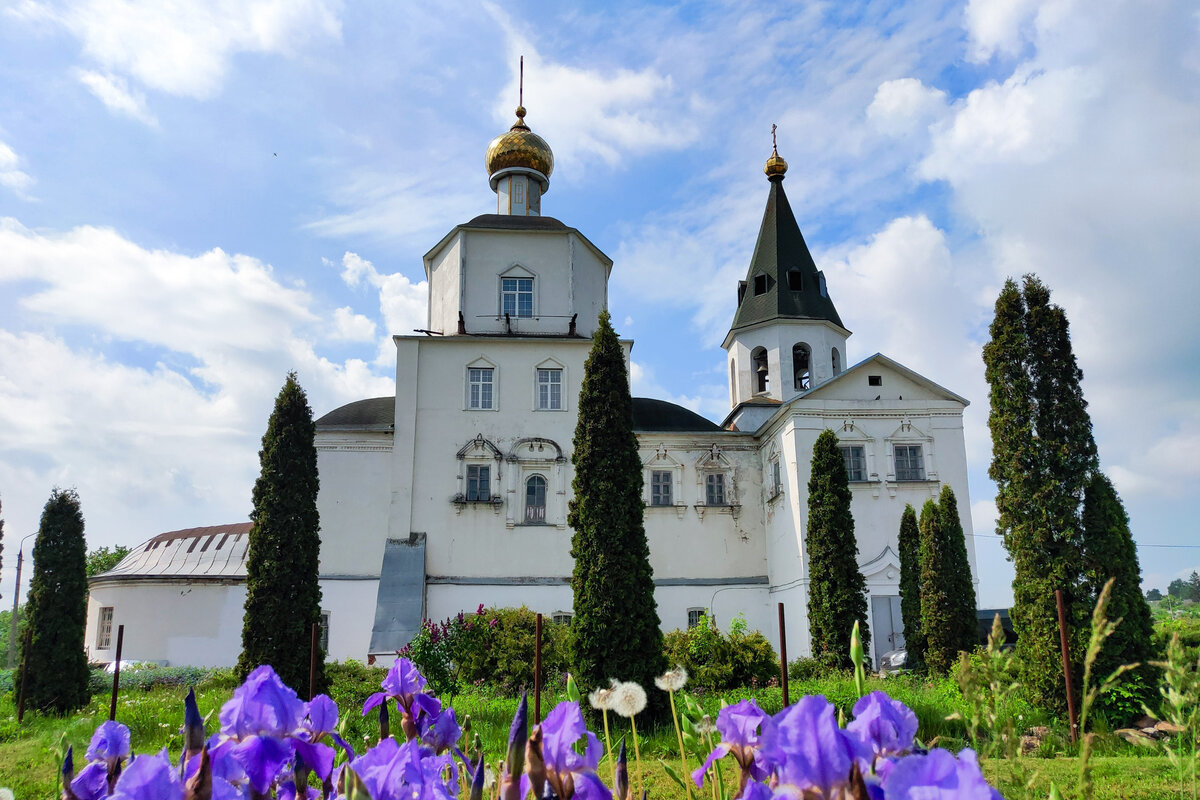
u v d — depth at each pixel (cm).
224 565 3347
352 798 193
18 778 1009
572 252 3322
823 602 2256
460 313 3222
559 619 2917
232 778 237
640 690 372
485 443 3067
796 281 3750
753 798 197
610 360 1661
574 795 221
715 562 3178
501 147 3647
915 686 1698
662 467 3262
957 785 146
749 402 3534
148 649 3170
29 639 1834
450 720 352
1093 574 1319
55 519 1941
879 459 2900
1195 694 349
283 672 1725
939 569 1991
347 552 3023
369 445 3138
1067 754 1044
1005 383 1488
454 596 2906
